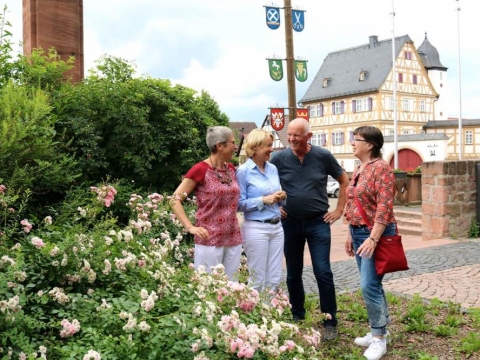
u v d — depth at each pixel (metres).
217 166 4.23
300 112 15.04
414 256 8.40
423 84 57.28
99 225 4.30
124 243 4.06
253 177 4.39
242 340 2.76
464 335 4.69
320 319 4.31
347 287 6.50
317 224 4.63
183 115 7.50
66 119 6.45
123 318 2.98
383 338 4.23
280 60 14.81
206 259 4.16
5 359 2.70
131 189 6.50
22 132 5.24
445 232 10.26
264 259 4.37
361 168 4.18
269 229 4.36
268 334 2.92
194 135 7.45
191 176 4.18
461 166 10.36
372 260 4.10
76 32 7.93
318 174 4.61
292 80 14.88
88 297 3.47
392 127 55.06
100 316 3.10
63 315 3.17
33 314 3.21
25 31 8.34
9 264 3.22
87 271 3.50
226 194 4.16
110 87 6.81
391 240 4.06
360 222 4.14
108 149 6.71
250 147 4.39
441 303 5.55
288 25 14.78
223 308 3.25
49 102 6.38
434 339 4.64
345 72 59.69
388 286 6.41
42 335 3.16
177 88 7.81
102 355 2.70
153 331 2.92
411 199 18.58
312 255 4.66
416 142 43.56
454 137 56.62
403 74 56.06
